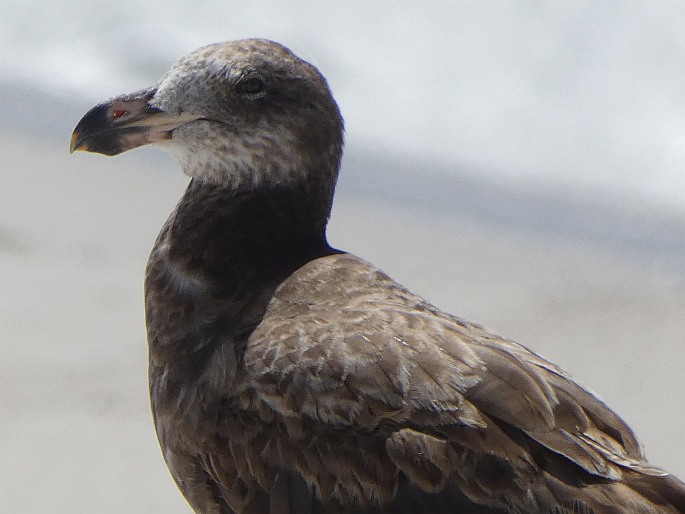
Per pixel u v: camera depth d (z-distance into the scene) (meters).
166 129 8.75
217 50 8.75
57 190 18.08
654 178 21.27
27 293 14.45
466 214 19.05
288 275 8.36
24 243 15.91
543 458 7.09
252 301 8.22
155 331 8.48
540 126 22.39
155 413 8.40
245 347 7.85
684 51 22.94
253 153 8.64
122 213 17.47
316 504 7.45
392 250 17.11
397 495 7.22
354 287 8.19
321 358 7.51
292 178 8.69
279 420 7.56
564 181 21.00
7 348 13.12
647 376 13.40
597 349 14.02
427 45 23.41
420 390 7.29
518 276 16.44
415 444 7.21
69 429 11.77
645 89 22.75
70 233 16.47
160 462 11.42
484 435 7.14
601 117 22.45
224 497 7.94
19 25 23.36
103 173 19.09
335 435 7.39
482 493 7.07
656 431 12.30
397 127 22.08
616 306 15.29
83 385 12.55
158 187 18.78
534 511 6.99
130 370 12.87
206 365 8.02
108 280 15.02
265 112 8.61
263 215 8.66
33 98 21.66
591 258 17.55
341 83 22.92
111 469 11.25
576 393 7.41
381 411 7.32
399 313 7.73
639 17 23.27
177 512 10.73
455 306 15.19
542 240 18.20
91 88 22.39
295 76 8.68
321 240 8.88
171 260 8.62
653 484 6.99
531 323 14.71
